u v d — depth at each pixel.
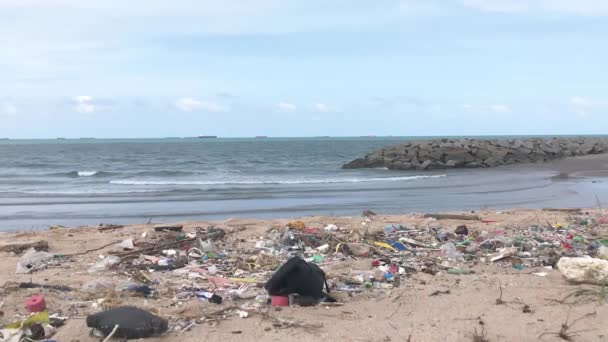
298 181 26.41
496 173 30.23
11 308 5.12
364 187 22.67
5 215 14.87
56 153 63.09
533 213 11.85
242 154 61.78
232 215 14.62
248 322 4.77
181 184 25.33
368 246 7.86
